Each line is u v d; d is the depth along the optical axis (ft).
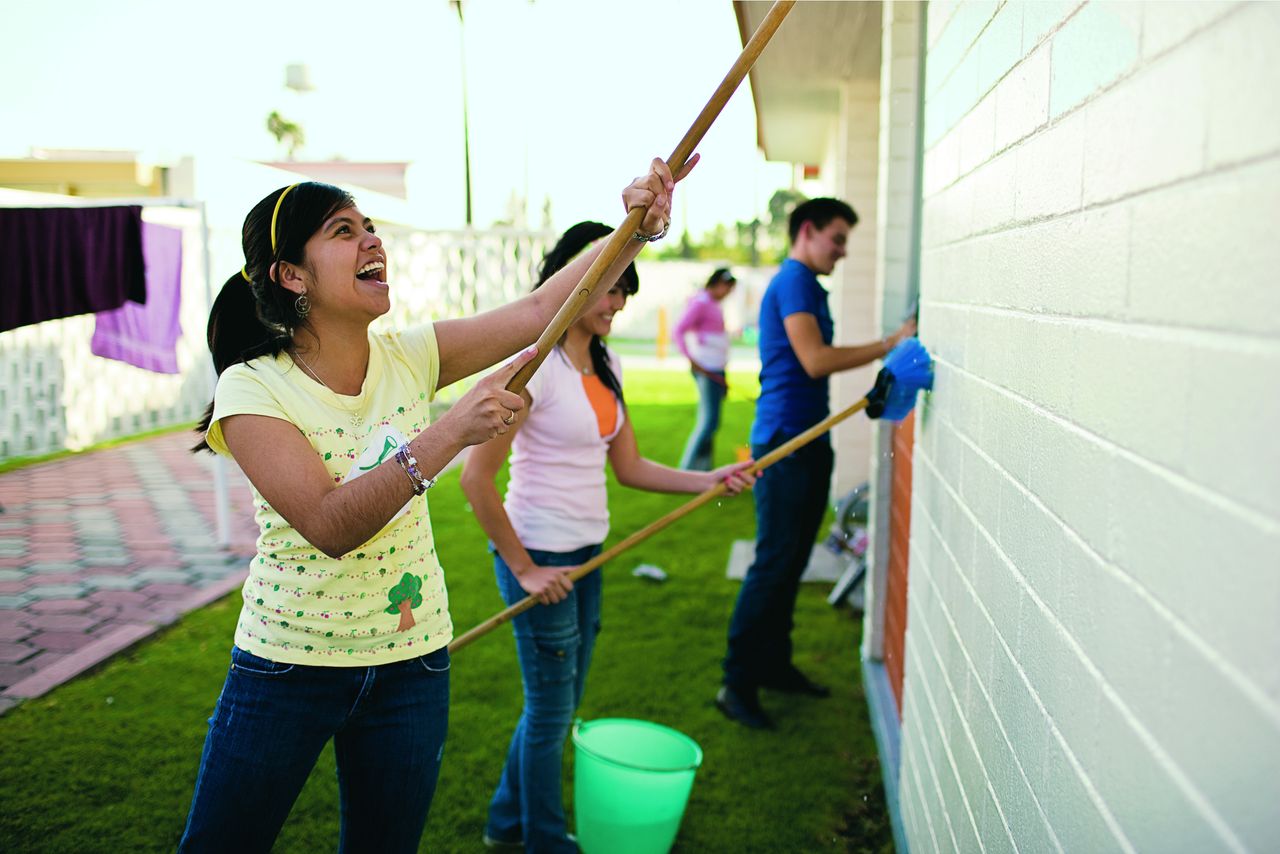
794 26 15.66
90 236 17.85
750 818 9.77
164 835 9.27
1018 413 4.91
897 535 12.09
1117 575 3.44
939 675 7.16
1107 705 3.51
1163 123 3.06
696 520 21.71
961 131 6.61
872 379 21.52
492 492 8.08
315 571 5.66
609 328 8.63
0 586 16.48
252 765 5.66
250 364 5.71
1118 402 3.45
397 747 5.96
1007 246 5.19
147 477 25.54
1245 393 2.50
